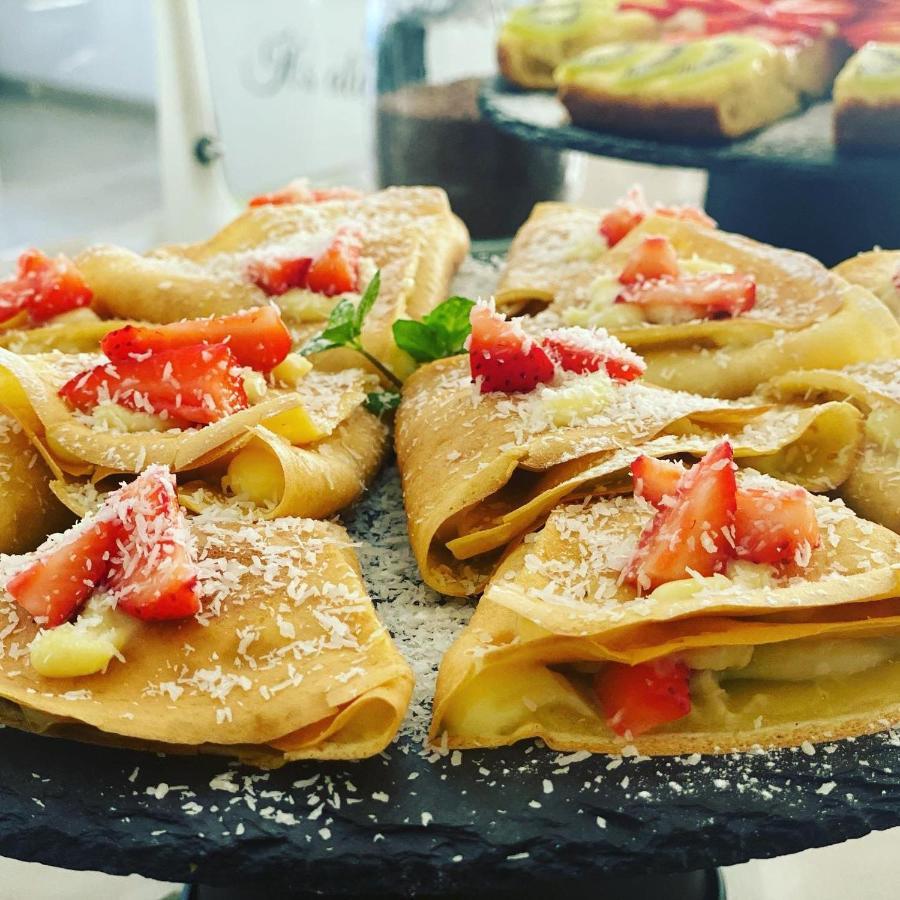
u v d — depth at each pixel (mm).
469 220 599
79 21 833
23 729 263
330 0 694
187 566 269
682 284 376
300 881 237
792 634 259
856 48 576
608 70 524
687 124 503
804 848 242
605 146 501
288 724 249
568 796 247
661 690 262
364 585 298
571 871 237
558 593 271
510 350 323
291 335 391
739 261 400
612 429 309
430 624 298
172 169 651
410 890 236
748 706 268
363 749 253
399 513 349
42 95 861
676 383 364
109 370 323
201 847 237
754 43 523
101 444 311
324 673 257
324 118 717
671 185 730
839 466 331
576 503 301
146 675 261
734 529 271
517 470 321
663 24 612
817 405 335
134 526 273
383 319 395
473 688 264
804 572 272
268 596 275
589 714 265
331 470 328
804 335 361
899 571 262
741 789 249
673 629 260
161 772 253
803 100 566
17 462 324
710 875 328
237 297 403
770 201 516
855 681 275
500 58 589
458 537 312
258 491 316
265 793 248
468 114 578
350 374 372
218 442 305
